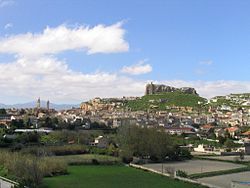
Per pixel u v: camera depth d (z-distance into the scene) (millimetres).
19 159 127188
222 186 120875
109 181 128000
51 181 125438
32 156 148000
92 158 185625
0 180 112938
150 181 129500
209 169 171000
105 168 166750
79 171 153875
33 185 107125
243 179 139750
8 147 199750
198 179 138750
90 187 115312
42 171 123625
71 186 115875
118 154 195625
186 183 126062
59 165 144875
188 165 188625
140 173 151000
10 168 121562
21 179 109188
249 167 178250
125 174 147375
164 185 121250
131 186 118688
